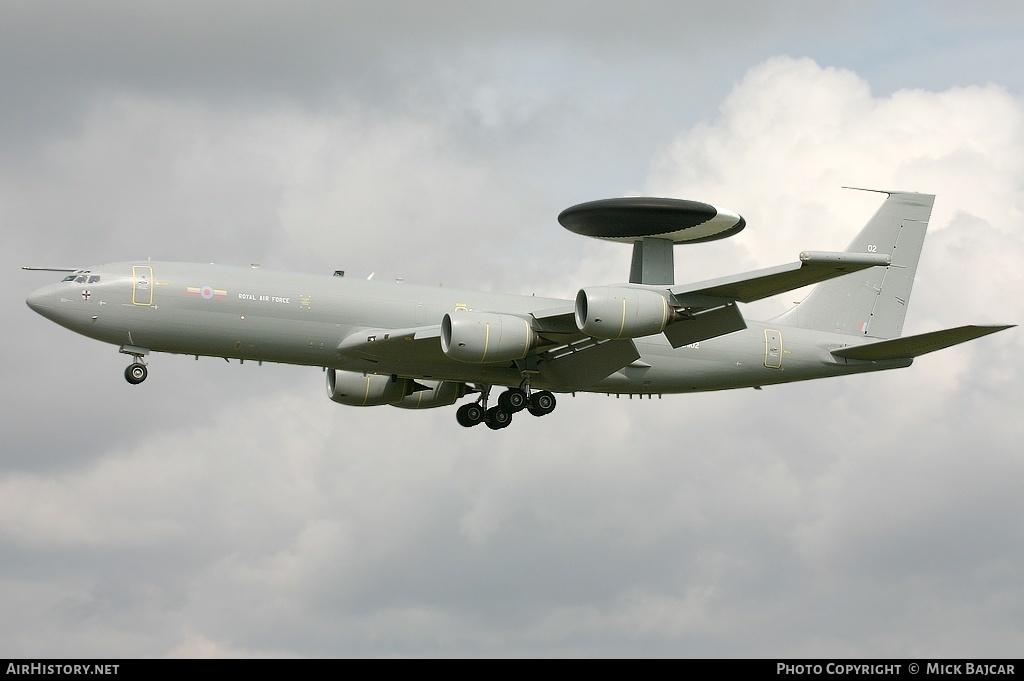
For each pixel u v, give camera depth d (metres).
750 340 95.88
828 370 98.31
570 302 92.94
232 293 81.56
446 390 98.81
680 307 80.88
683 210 99.38
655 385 94.50
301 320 82.88
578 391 92.38
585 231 104.88
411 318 85.88
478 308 88.50
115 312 79.38
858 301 100.75
